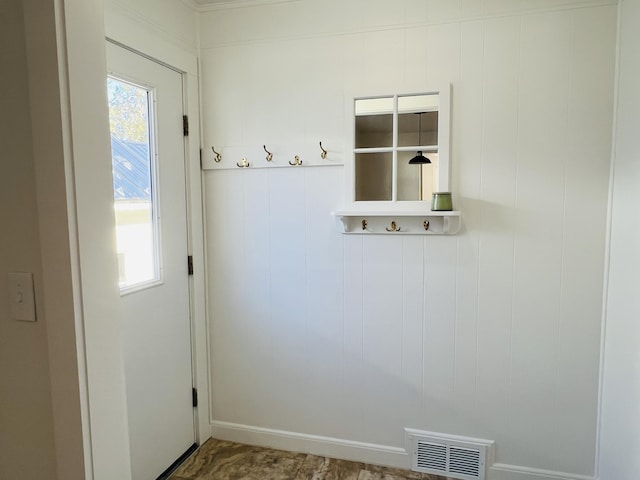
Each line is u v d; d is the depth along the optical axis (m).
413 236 1.99
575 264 1.82
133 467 1.83
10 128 0.92
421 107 1.92
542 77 1.79
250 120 2.16
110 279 1.00
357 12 1.97
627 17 1.62
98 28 0.95
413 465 2.07
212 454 2.22
